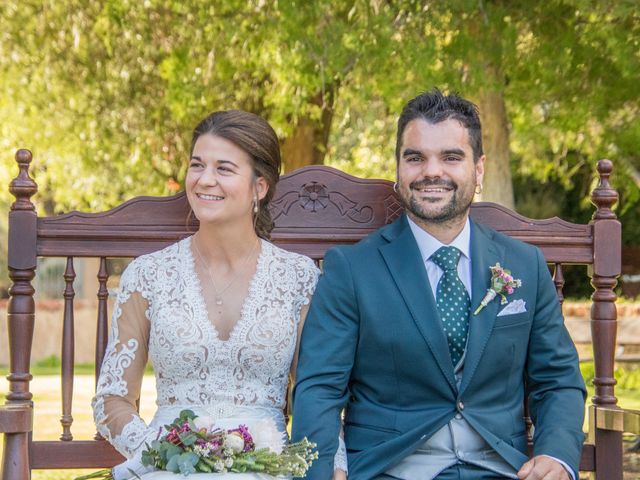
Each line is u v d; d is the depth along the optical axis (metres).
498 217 5.13
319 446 4.33
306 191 5.10
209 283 4.69
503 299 4.55
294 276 4.77
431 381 4.48
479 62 9.77
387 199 5.12
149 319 4.66
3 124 14.69
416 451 4.48
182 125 14.34
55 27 13.38
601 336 5.07
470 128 4.65
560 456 4.36
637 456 8.61
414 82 10.20
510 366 4.57
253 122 4.71
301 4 9.77
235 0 11.23
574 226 5.14
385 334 4.51
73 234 4.90
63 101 14.33
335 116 16.36
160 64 13.61
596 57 10.11
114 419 4.47
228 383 4.58
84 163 15.04
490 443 4.43
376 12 9.85
